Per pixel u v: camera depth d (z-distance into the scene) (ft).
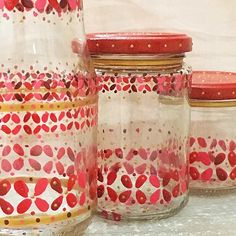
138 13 2.39
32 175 1.59
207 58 2.48
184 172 1.99
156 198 1.90
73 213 1.63
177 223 1.89
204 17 2.45
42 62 1.62
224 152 2.21
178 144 1.97
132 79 1.89
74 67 1.65
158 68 1.88
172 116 1.95
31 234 1.58
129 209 1.89
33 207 1.58
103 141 1.91
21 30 1.61
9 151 1.58
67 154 1.63
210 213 1.99
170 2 2.41
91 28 2.35
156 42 1.81
